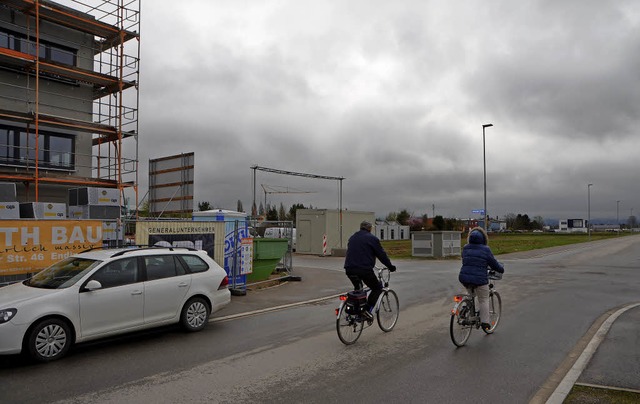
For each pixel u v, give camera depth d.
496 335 8.07
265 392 5.32
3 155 17.84
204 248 12.44
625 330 8.36
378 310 8.01
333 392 5.30
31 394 5.30
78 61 20.25
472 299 7.57
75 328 6.87
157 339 7.89
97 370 6.18
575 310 10.54
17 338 6.30
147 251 8.09
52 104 19.34
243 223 13.48
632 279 16.83
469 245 7.66
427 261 26.16
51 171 19.11
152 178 16.86
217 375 5.95
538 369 6.16
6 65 17.84
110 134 20.16
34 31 18.81
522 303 11.51
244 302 11.80
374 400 5.06
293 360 6.60
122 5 20.58
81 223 10.17
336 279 16.77
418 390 5.36
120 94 19.69
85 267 7.39
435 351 7.03
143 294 7.68
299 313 10.31
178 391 5.37
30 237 9.45
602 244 49.00
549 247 42.38
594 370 6.00
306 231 32.09
